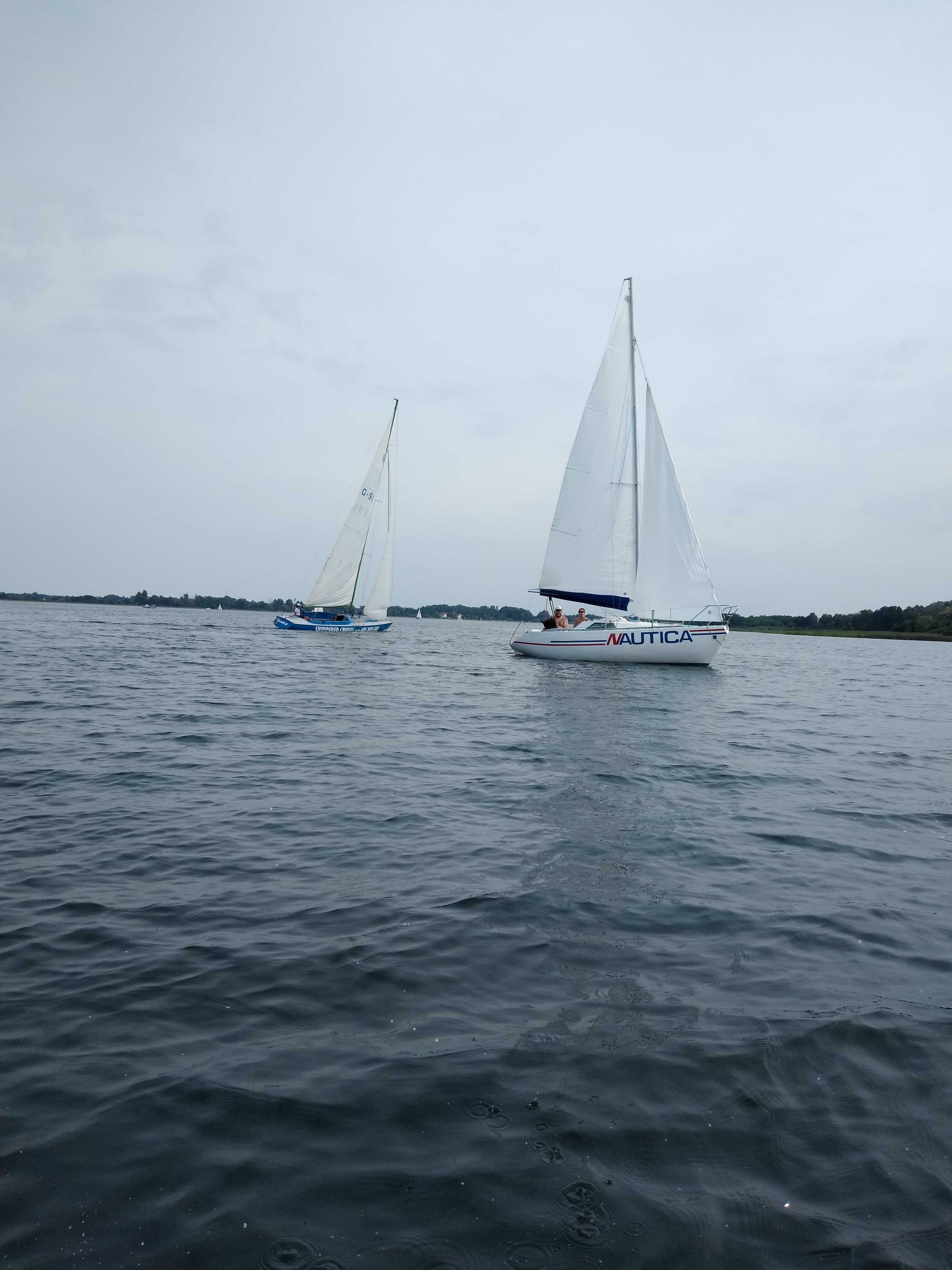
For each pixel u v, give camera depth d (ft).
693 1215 8.73
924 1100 10.94
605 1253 8.17
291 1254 8.05
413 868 20.56
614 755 38.55
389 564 175.01
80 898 17.98
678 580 88.94
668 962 15.33
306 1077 11.15
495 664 101.50
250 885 19.12
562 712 54.54
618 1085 11.10
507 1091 10.88
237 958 15.05
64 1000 13.24
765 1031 12.71
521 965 15.03
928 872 21.70
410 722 47.85
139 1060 11.50
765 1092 11.03
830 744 45.19
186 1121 10.10
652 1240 8.35
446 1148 9.70
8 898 17.84
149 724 43.60
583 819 25.94
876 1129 10.30
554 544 94.58
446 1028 12.62
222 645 132.98
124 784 29.22
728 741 44.32
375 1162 9.43
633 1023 12.89
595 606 94.99
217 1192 8.89
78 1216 8.46
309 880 19.58
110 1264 7.84
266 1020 12.76
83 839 22.34
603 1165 9.48
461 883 19.57
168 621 297.74
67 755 34.27
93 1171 9.14
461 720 49.42
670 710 57.36
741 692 74.84
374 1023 12.75
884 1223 8.69
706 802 29.19
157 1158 9.39
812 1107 10.73
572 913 17.74
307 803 27.12
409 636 211.41
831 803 29.96
